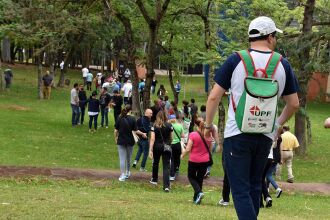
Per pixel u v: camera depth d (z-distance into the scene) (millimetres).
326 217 10875
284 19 24516
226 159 5035
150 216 8594
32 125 26625
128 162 15734
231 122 4996
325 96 24609
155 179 15422
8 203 9172
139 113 25250
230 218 8750
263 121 4891
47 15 22953
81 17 23312
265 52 5070
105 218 8188
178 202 11898
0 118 28031
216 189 15805
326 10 24016
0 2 24656
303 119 23953
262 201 12031
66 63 48500
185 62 26641
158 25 21766
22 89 44656
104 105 28016
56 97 41312
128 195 12812
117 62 59781
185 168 19000
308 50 22078
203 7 23547
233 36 23609
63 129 26391
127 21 25062
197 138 11789
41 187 13578
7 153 19016
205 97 47625
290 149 17734
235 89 4984
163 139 14711
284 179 18797
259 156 5023
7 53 66750
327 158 23969
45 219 7723
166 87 57188
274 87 4930
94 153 20688
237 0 23750
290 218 9867
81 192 12773
